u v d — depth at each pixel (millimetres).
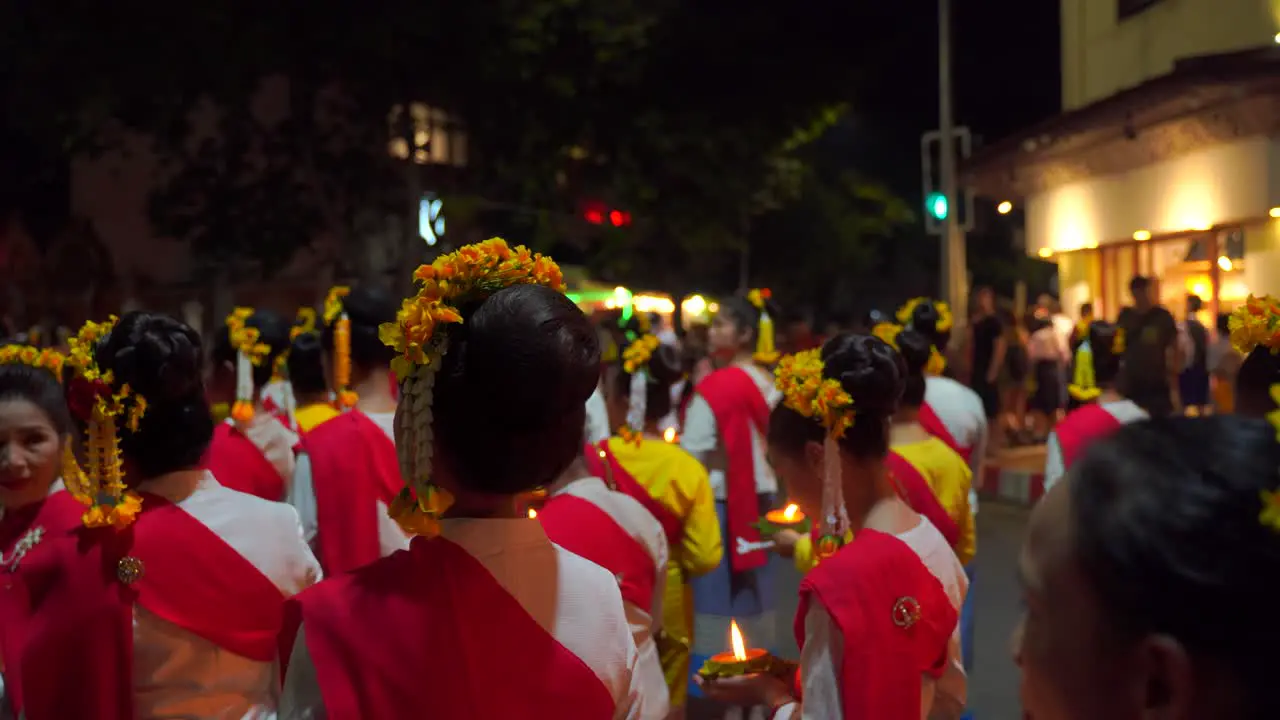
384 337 1732
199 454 2561
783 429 2850
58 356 3381
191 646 2439
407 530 1724
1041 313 15023
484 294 1794
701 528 4609
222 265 21688
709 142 17391
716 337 6777
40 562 2461
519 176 17375
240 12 15008
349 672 1672
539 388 1746
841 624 2404
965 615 4926
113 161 24672
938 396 5574
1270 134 10984
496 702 1712
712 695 2744
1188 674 976
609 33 16312
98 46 14844
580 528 3631
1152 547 984
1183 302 13227
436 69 15891
